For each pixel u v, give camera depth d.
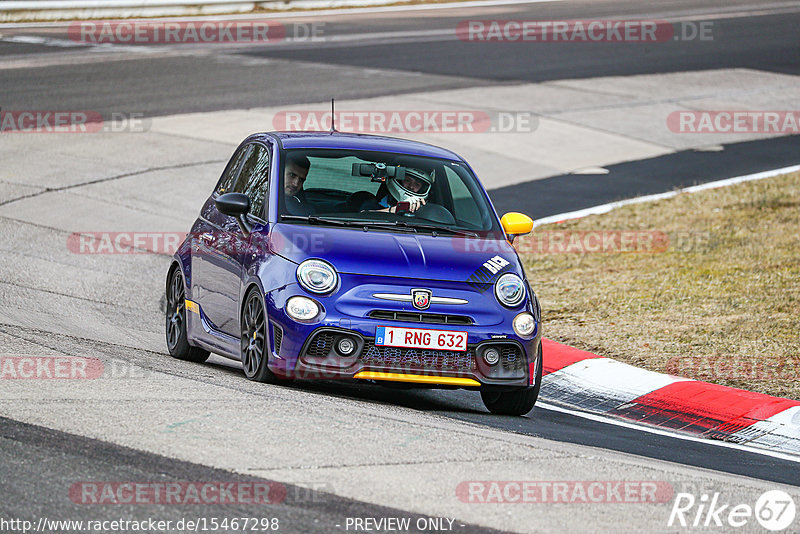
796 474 25.64
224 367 32.62
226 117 75.38
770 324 39.78
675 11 137.38
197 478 19.05
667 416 31.17
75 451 20.08
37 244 49.25
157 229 53.94
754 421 30.48
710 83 96.50
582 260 51.12
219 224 31.08
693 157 74.50
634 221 58.75
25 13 118.56
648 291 45.12
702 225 57.50
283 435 21.77
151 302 42.34
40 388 24.33
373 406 25.94
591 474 21.33
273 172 29.56
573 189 65.75
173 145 68.62
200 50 101.38
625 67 101.44
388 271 26.70
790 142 79.44
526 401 28.16
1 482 18.36
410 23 123.38
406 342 26.14
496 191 64.50
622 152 74.94
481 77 93.88
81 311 38.91
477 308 26.78
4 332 30.97
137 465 19.53
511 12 134.12
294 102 80.31
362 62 98.06
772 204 61.72
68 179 60.62
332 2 134.12
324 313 26.00
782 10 140.50
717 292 44.50
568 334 39.28
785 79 99.44
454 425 24.84
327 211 28.77
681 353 36.75
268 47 104.44
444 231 29.05
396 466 20.47
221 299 29.73
